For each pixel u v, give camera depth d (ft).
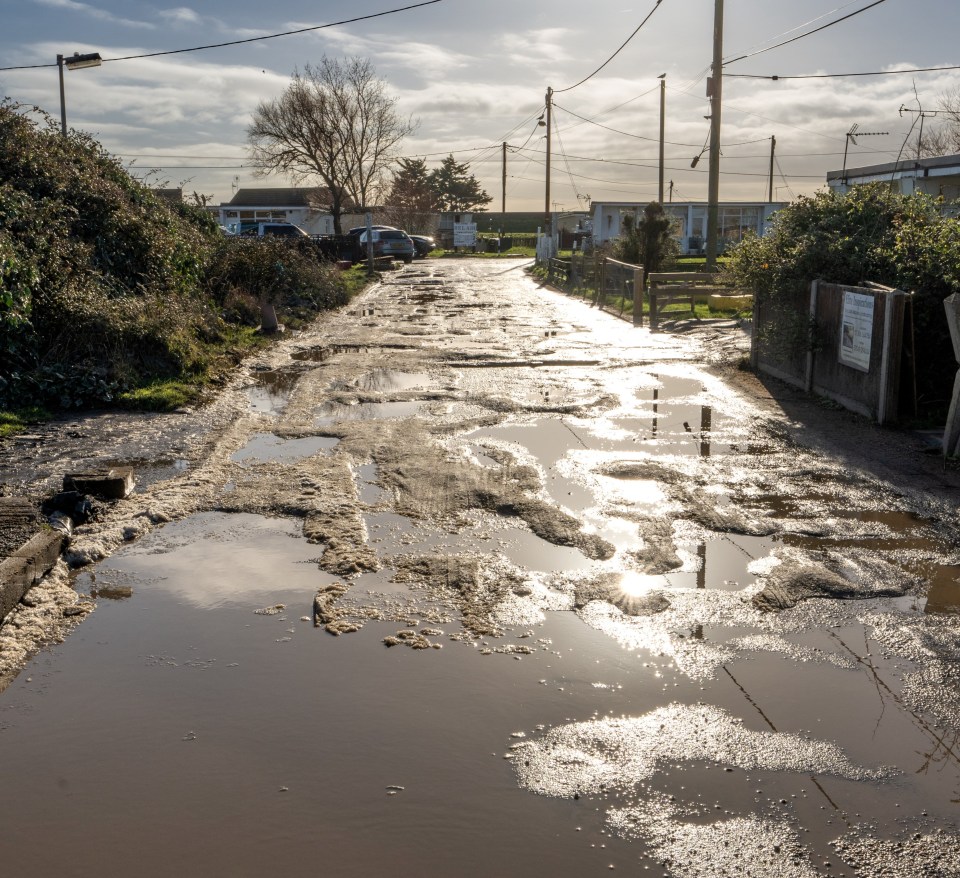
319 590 17.58
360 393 38.40
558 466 26.27
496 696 13.61
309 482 24.73
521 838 10.56
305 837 10.61
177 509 22.63
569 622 16.12
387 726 12.85
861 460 27.09
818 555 19.33
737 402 36.24
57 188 48.55
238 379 42.80
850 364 34.24
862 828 10.71
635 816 10.94
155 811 11.10
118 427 32.17
